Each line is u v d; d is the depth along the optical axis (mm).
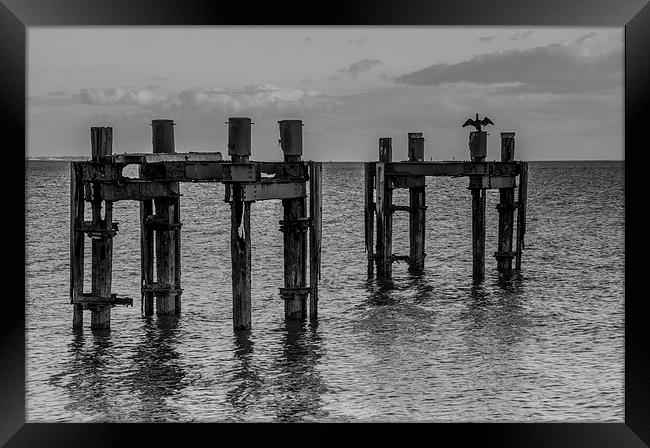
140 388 12906
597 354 15195
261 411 11781
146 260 17625
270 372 13789
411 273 24594
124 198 16078
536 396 12531
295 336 16250
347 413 11680
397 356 14844
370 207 23641
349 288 22547
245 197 15141
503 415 11633
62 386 12953
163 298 17688
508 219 24719
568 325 17766
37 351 15086
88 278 25859
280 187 16125
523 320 18281
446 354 15055
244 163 14812
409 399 12383
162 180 16109
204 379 13352
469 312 19141
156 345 15523
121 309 18719
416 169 22797
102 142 15562
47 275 25484
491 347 15648
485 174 22672
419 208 24203
